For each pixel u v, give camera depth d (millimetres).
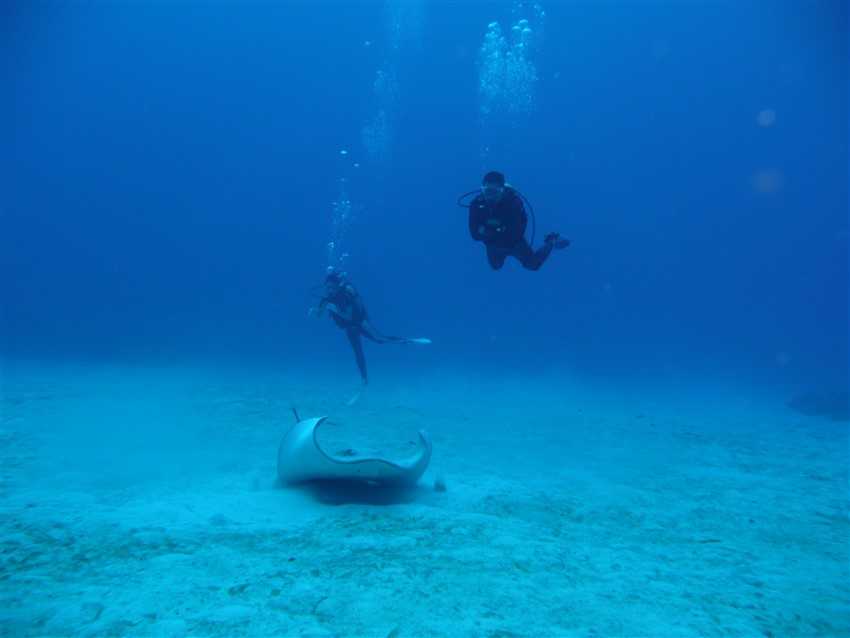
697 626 2180
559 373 21625
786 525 3748
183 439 6109
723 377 22688
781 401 13828
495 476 4941
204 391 10547
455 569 2648
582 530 3480
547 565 2775
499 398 11906
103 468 4738
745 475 5348
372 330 8945
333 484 4172
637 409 10781
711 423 9148
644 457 6066
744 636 2115
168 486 4219
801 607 2410
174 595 2262
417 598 2316
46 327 39812
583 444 6738
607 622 2178
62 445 5543
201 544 2883
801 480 5207
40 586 2318
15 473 4445
